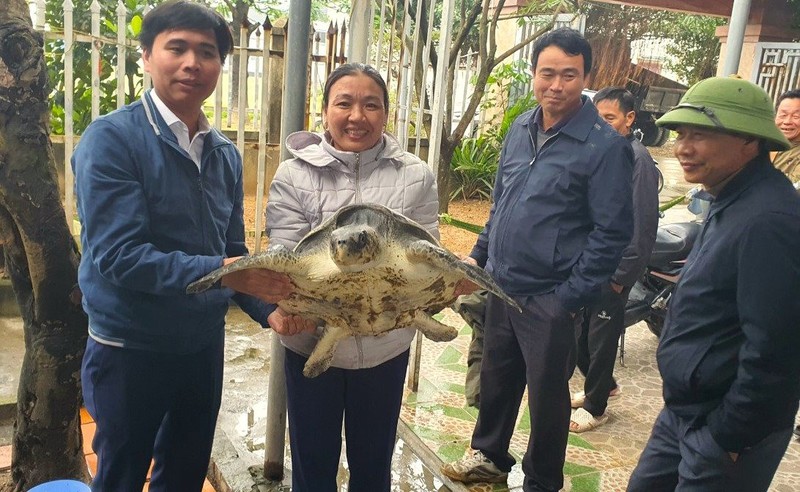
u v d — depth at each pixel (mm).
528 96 9430
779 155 3949
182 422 2344
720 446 1875
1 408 3324
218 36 2031
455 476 3078
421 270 1900
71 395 2514
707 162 1884
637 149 3406
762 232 1723
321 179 2273
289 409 2420
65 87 3908
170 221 1989
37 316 2398
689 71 16734
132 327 2002
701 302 1916
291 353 2357
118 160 1856
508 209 2785
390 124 6223
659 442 2207
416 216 2348
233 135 6621
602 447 3510
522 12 8234
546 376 2684
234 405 3693
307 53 2635
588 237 2594
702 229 2035
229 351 4484
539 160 2701
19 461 2600
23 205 2217
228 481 2955
